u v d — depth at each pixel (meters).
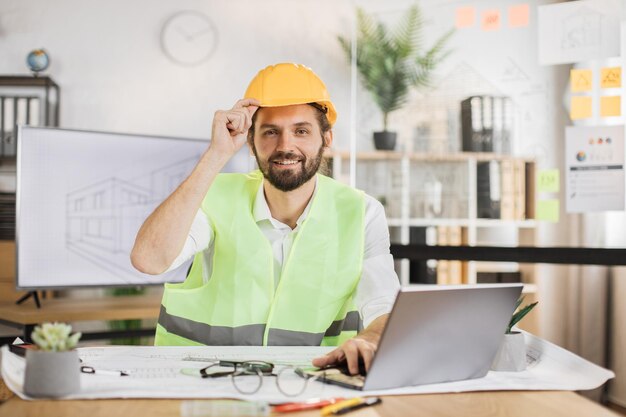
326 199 1.70
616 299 3.24
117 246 3.69
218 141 1.46
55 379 0.99
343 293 1.67
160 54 4.37
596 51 3.05
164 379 1.11
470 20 3.29
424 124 3.40
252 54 4.41
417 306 1.04
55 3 4.32
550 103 3.15
